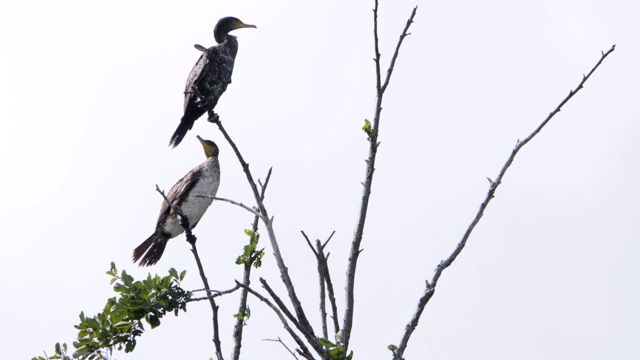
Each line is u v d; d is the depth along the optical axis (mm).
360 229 9406
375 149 9703
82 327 11039
